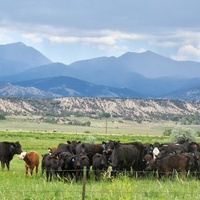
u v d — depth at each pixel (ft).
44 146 233.14
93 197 67.15
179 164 103.14
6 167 138.92
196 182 93.20
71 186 83.76
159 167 104.94
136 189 75.36
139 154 116.37
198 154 108.27
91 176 110.22
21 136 335.47
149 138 361.51
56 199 66.64
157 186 85.10
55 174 101.04
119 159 110.32
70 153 110.83
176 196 69.72
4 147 130.52
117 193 67.97
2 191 72.79
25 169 125.70
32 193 71.31
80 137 341.41
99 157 105.60
